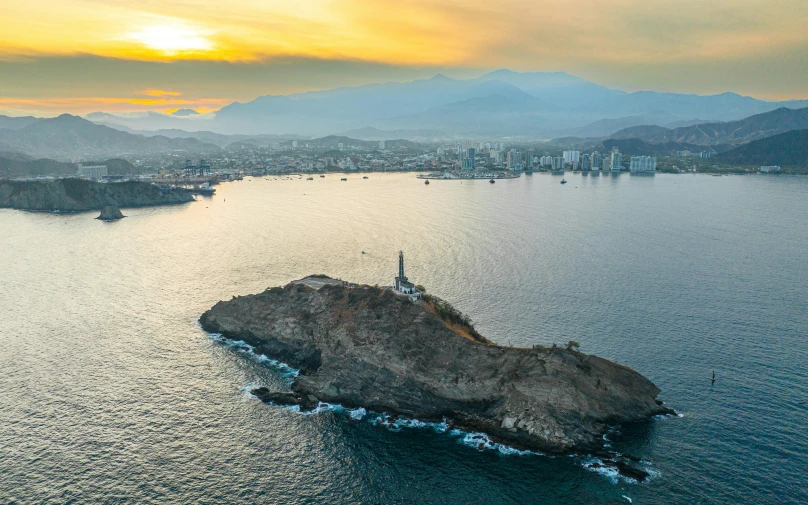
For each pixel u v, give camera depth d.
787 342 166.62
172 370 162.12
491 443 126.56
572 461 118.75
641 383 141.00
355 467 118.81
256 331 180.00
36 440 126.69
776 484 108.00
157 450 123.81
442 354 148.50
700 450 119.19
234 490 111.38
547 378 136.25
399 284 178.88
